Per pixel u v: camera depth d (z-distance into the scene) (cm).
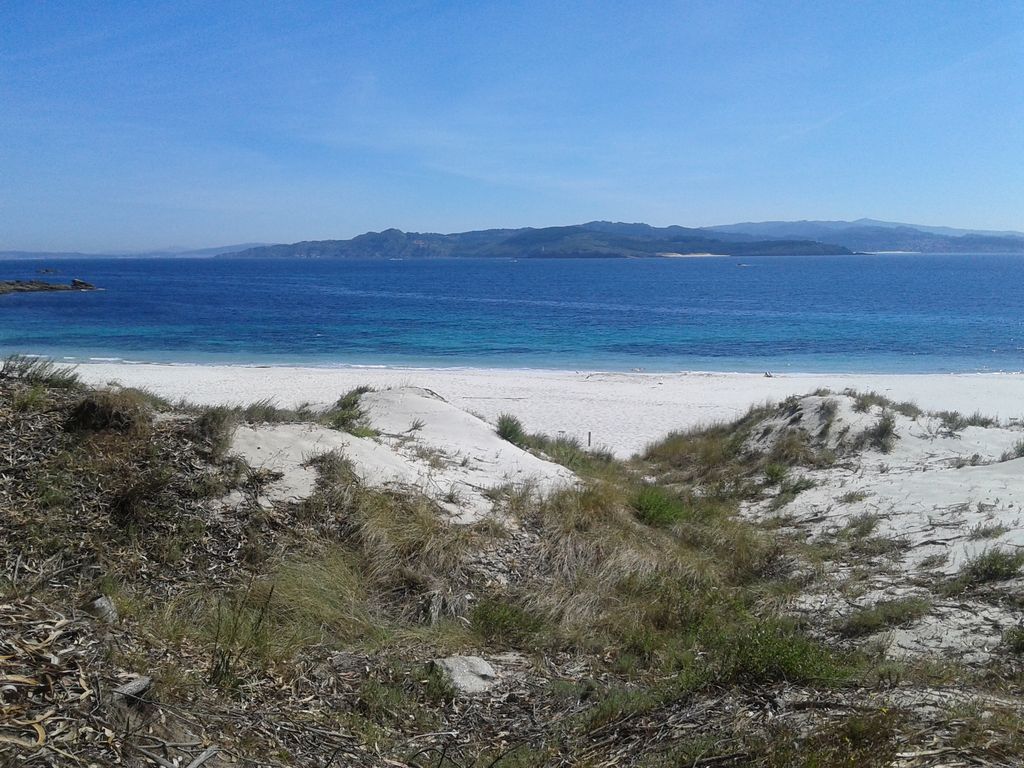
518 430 1324
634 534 807
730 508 1092
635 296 8675
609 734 409
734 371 3462
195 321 5431
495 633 572
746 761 343
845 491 1080
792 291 9425
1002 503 880
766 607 672
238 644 459
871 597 672
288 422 882
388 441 993
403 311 6544
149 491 646
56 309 6200
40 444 677
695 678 464
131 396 762
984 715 375
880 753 323
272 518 664
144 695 333
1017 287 9856
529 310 6719
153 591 548
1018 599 612
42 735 273
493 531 724
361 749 375
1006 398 2406
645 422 2059
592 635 581
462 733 418
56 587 515
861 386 2703
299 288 10212
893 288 9875
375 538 666
